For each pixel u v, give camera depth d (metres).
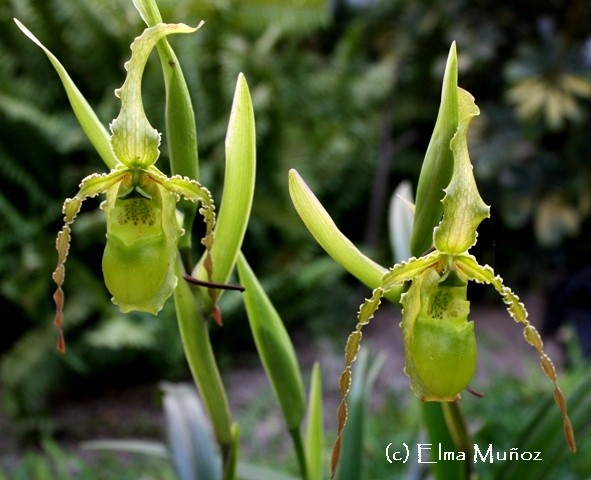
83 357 0.93
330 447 0.75
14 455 0.83
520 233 1.27
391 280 0.28
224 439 0.33
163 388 0.47
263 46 1.05
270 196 1.06
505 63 1.25
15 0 0.99
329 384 0.95
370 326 1.14
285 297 1.05
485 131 1.19
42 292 0.91
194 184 0.29
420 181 0.29
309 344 1.08
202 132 1.01
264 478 0.44
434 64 1.31
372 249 1.19
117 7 1.00
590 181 1.15
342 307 1.13
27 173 0.99
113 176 0.29
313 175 1.10
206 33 1.04
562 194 1.15
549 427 0.37
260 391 0.93
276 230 1.09
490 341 1.05
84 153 1.02
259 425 0.86
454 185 0.26
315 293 1.08
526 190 1.15
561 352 1.02
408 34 1.31
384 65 1.25
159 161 0.95
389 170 1.33
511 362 0.99
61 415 0.91
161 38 0.28
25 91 1.00
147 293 0.29
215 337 1.01
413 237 0.30
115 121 0.27
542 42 1.12
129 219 0.29
